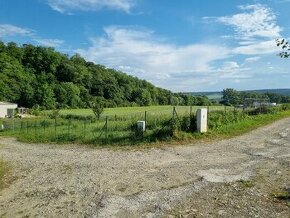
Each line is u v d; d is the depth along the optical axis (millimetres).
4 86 97750
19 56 119438
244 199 9375
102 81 122812
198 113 22750
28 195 10297
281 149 18000
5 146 24094
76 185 11305
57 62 122250
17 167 14859
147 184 11172
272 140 21594
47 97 100250
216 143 20281
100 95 120000
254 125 30875
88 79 120688
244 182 11148
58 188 10992
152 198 9664
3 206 9305
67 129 31672
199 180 11516
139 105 127750
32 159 17250
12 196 10234
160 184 11133
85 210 8828
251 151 17453
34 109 85500
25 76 107000
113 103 116938
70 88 107125
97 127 30344
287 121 37625
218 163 14445
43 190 10812
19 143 26125
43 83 106375
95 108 50125
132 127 26688
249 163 14336
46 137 26859
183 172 12797
